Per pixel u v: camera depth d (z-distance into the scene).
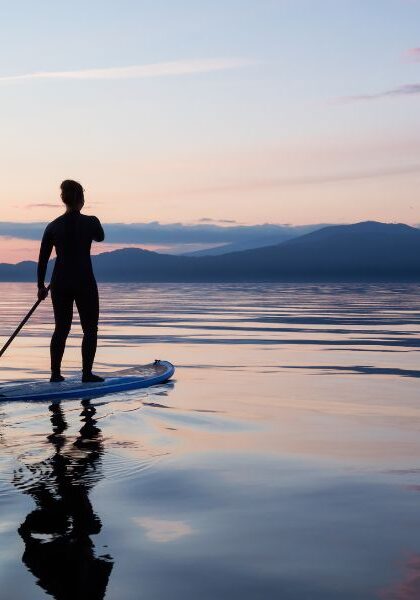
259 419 4.74
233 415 4.88
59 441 3.82
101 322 19.08
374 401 5.66
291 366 8.46
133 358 9.66
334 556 2.24
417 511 2.70
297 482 3.12
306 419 4.77
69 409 4.91
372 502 2.82
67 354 10.23
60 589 1.98
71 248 6.11
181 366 8.45
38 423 4.36
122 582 2.03
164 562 2.18
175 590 1.99
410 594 1.97
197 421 4.61
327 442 4.00
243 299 43.50
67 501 2.77
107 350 10.87
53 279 6.13
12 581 2.03
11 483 3.00
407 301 38.31
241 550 2.29
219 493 2.93
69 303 6.16
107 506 2.71
